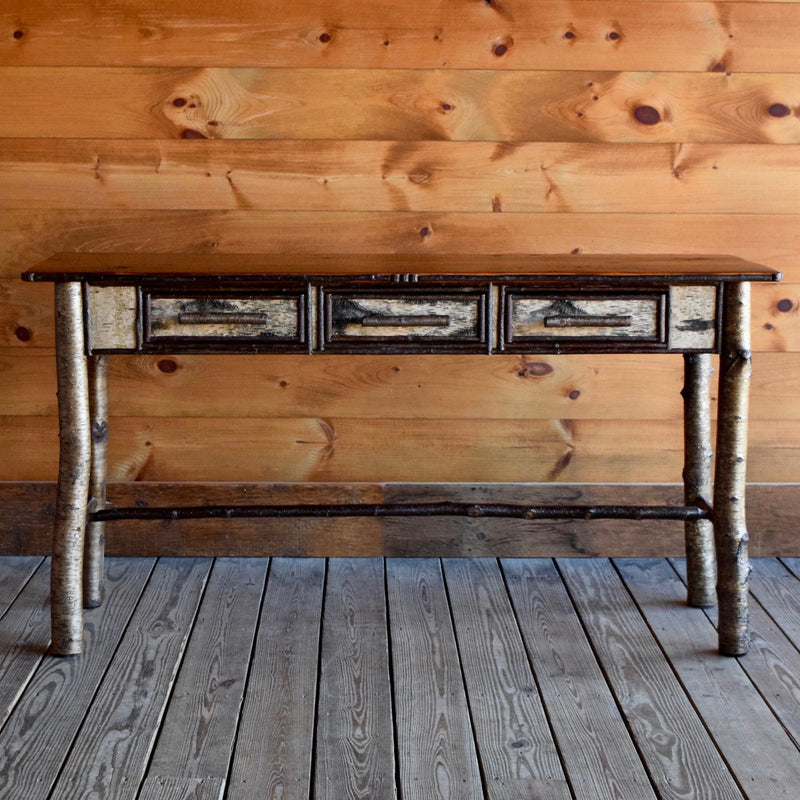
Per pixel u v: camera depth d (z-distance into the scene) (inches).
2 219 108.7
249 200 109.2
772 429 115.3
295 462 115.1
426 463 115.6
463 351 88.7
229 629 98.0
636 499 115.1
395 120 108.0
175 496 114.1
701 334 89.1
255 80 106.7
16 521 114.7
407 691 86.7
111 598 104.7
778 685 88.4
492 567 114.1
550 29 106.8
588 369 113.7
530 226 110.5
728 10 106.7
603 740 79.6
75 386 88.9
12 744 78.2
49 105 106.5
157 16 105.3
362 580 110.0
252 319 87.4
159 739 79.2
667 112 108.7
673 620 101.3
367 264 94.2
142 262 94.3
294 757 77.0
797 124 109.2
